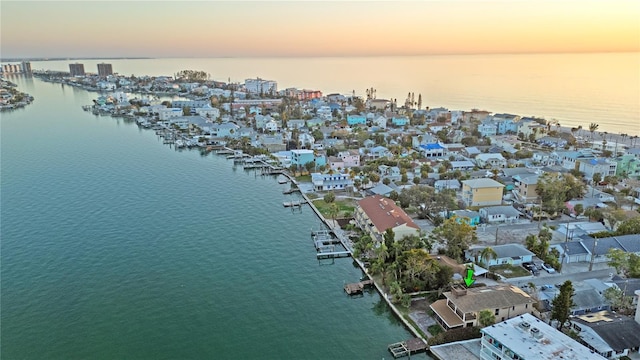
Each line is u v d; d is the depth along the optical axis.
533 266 93.88
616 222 112.94
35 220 124.56
